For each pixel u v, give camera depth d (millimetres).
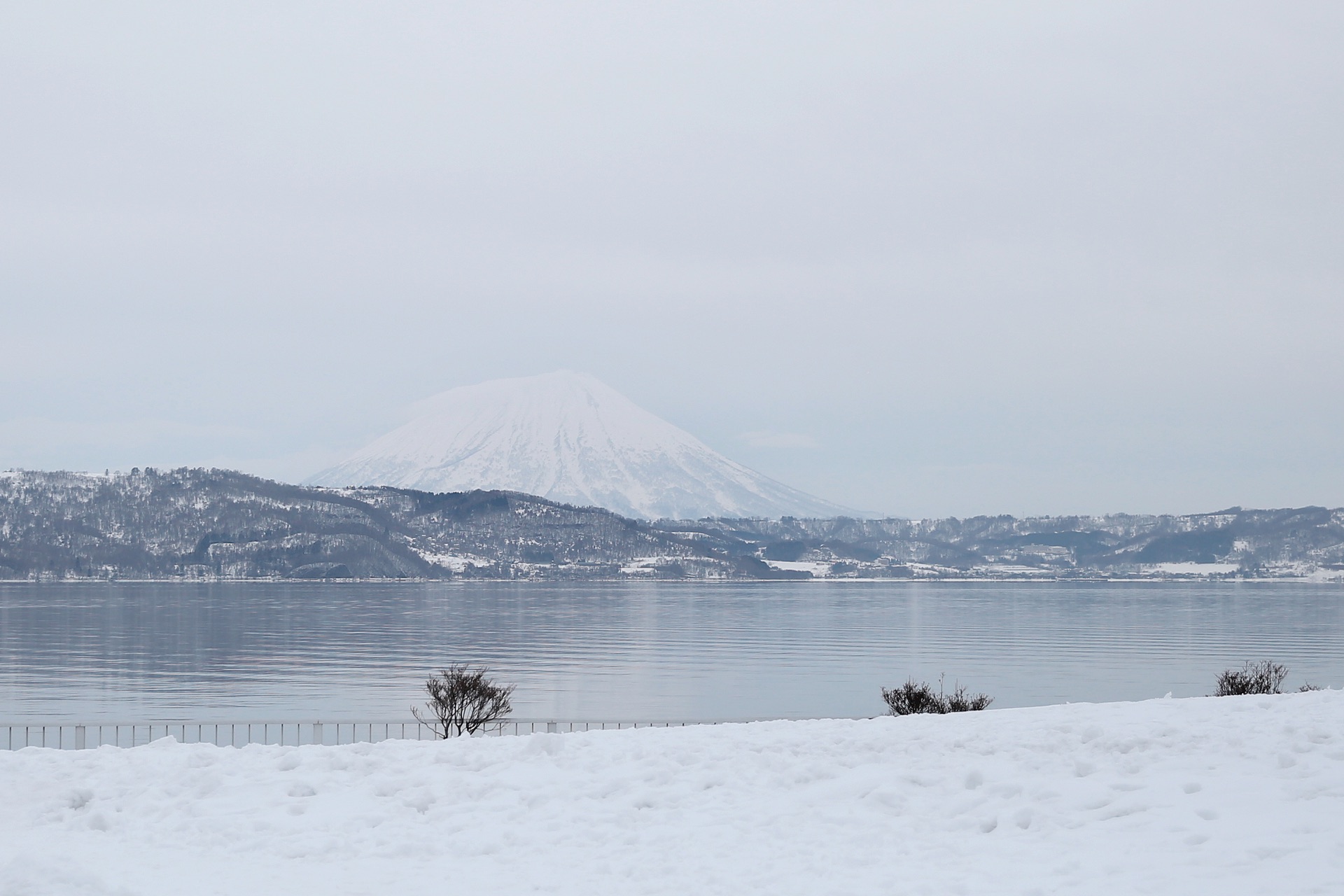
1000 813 10305
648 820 10867
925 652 101125
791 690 70375
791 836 10141
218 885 9234
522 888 9086
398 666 84250
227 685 71375
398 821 11070
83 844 10633
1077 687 70938
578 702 63844
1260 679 28578
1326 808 9562
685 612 184625
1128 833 9477
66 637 117438
